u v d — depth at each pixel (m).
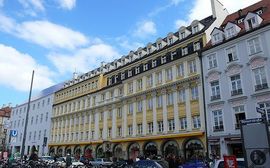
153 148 36.06
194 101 32.44
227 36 31.33
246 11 34.81
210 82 31.31
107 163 33.53
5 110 94.94
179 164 21.73
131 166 18.05
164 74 37.12
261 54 27.19
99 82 51.50
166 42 41.34
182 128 33.09
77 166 26.08
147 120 37.75
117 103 44.56
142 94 39.50
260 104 26.31
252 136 9.62
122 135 41.44
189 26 39.31
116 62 51.41
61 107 61.50
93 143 47.47
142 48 45.34
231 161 10.99
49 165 25.44
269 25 26.97
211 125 29.89
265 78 26.48
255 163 9.38
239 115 27.81
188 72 34.12
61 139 57.84
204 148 29.92
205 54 32.62
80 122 53.28
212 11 37.25
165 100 35.94
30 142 68.44
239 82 28.61
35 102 72.50
